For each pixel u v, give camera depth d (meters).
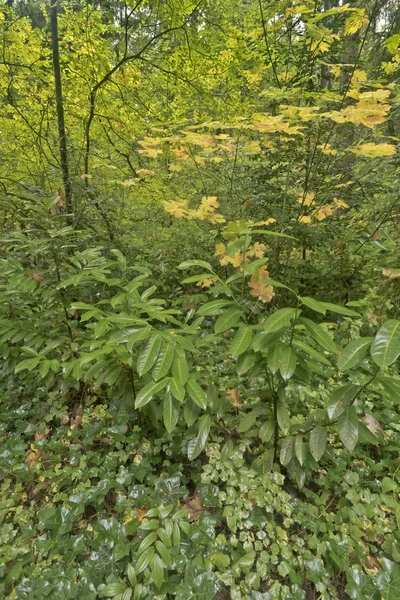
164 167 4.12
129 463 1.84
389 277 2.39
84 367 2.09
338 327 2.72
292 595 1.21
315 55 2.73
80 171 3.89
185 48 3.71
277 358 1.16
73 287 2.33
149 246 3.50
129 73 3.81
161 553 1.21
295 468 1.51
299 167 2.96
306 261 3.10
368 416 1.56
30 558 1.39
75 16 3.37
